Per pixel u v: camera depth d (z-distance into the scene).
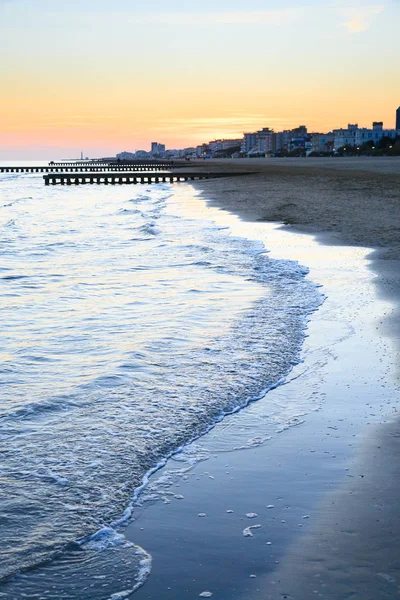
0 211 40.28
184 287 14.21
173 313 11.74
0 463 5.74
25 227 28.98
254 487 5.27
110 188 76.12
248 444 6.14
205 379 8.01
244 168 117.38
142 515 4.88
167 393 7.52
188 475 5.52
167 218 31.39
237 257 18.30
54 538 4.57
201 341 9.79
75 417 6.82
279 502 5.01
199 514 4.86
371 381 7.84
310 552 4.30
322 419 6.72
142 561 4.28
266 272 15.79
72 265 17.84
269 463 5.72
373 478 5.36
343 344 9.41
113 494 5.20
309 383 7.83
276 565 4.17
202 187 62.34
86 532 4.64
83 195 61.50
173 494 5.19
